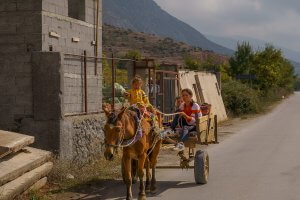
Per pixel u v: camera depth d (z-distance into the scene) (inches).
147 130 420.2
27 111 531.5
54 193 452.4
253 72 2418.8
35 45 529.0
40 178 461.4
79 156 564.7
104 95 746.8
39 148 526.6
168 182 518.0
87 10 633.0
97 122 614.9
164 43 5994.1
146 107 447.2
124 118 385.1
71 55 569.3
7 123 535.2
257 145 828.0
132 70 781.3
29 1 528.1
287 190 469.1
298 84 5762.8
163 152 737.0
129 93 458.9
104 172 553.3
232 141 895.1
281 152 735.7
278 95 2910.9
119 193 463.2
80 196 448.1
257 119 1438.2
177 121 511.2
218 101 1359.5
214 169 593.9
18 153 439.5
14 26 532.1
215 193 461.1
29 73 529.7
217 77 1429.6
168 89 900.0
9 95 534.3
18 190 395.9
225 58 3951.8
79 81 604.1
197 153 503.8
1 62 535.5
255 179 526.9
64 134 531.8
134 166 490.0
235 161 655.1
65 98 567.8
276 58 2443.4
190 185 500.4
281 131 1066.1
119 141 374.9
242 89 1644.9
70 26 587.2
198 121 489.7
